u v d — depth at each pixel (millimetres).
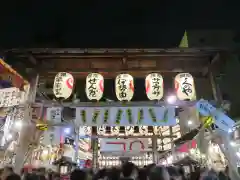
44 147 15367
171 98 9445
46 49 9367
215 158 12109
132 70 9734
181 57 9883
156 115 9016
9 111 9422
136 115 9016
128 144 13750
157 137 17781
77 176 4797
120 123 8977
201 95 10500
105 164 26906
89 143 23047
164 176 4422
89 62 10102
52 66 10227
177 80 9414
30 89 9406
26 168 12000
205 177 5965
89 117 9047
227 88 14898
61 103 9172
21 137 8555
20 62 9672
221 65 10023
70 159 16328
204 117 9227
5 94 8320
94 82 9172
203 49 9477
